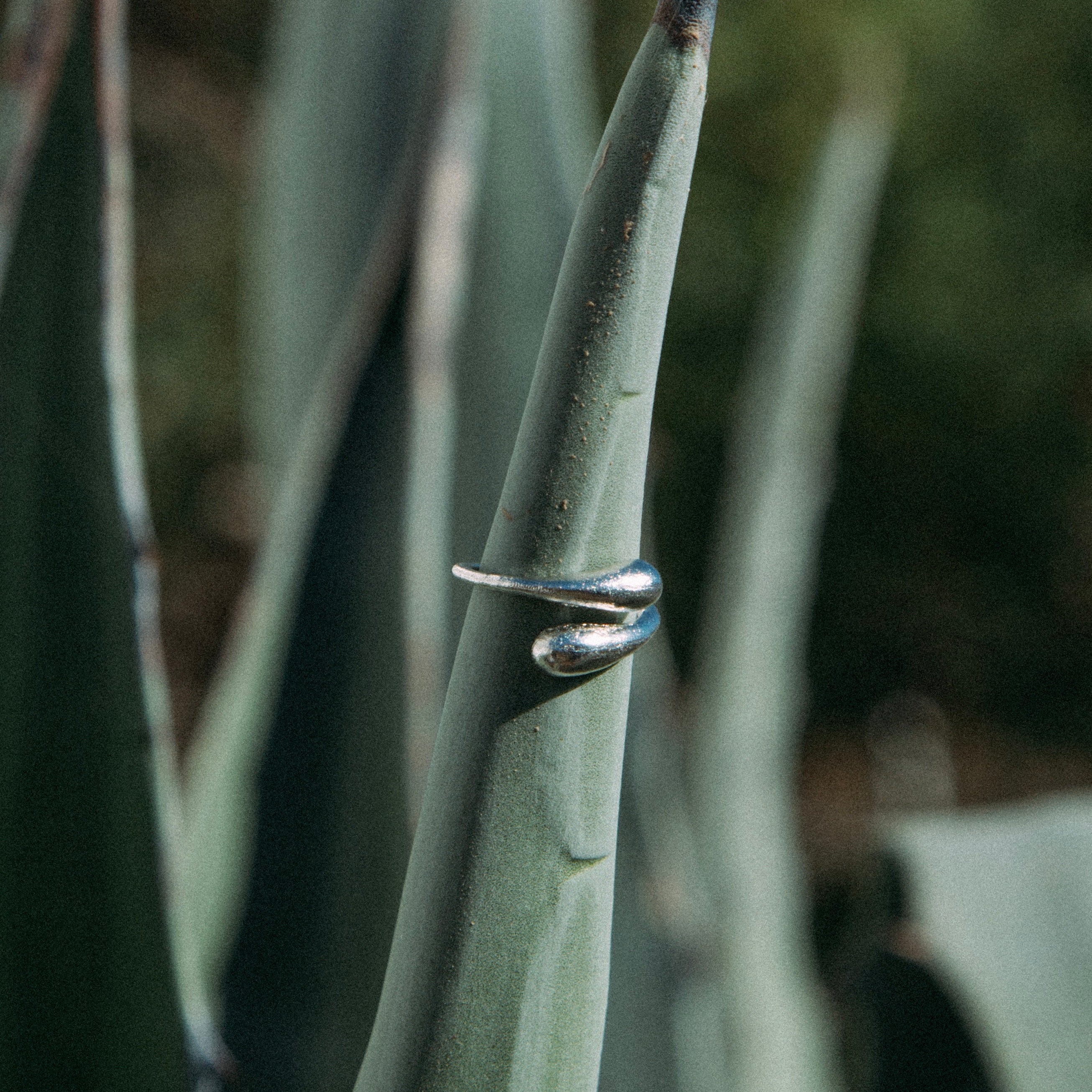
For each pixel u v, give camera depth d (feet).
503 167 1.82
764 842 2.49
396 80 2.16
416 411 1.37
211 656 11.27
